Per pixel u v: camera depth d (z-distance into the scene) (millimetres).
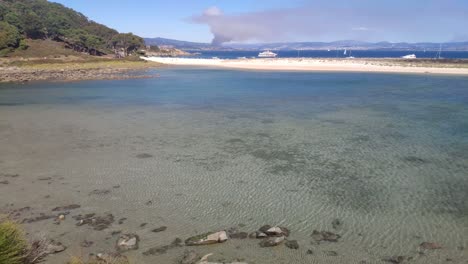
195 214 12258
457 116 28328
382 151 19172
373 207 12680
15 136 22469
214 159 18094
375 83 54312
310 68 88062
